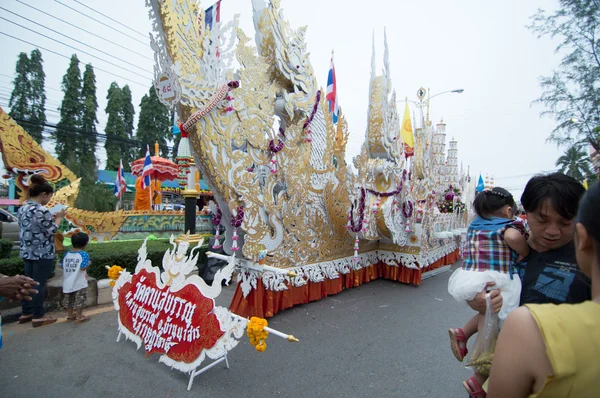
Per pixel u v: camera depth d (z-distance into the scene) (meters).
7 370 3.28
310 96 5.70
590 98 12.36
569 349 0.95
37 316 4.37
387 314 5.21
